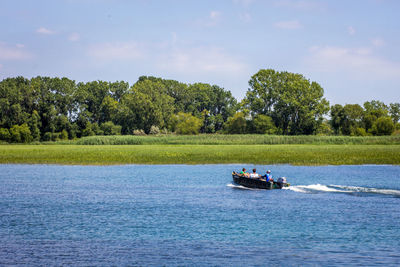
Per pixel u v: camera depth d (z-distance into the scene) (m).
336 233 39.09
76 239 37.12
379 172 81.94
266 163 97.88
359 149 131.25
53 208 48.94
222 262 31.80
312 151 122.56
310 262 31.84
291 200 53.69
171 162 100.06
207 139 181.12
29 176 77.25
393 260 32.22
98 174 79.75
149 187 63.78
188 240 37.00
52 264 31.31
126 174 79.50
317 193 58.47
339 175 77.38
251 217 44.81
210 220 43.53
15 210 47.94
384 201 53.12
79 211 47.44
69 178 74.12
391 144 169.25
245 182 63.53
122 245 35.62
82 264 31.31
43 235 38.28
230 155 110.25
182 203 51.81
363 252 34.00
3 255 33.12
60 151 125.44
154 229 40.25
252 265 31.25
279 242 36.50
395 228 40.69
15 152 122.00
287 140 177.25
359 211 47.56
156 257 32.78
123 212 47.00
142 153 115.88
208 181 70.06
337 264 31.53
